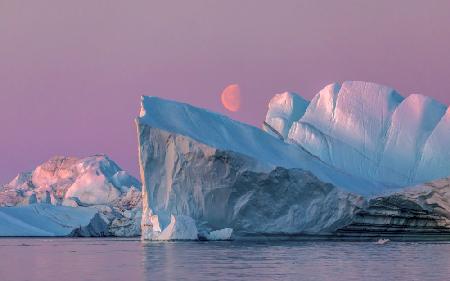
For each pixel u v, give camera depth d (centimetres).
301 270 15262
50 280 14038
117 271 15525
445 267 16012
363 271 15088
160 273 14750
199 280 13362
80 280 13888
